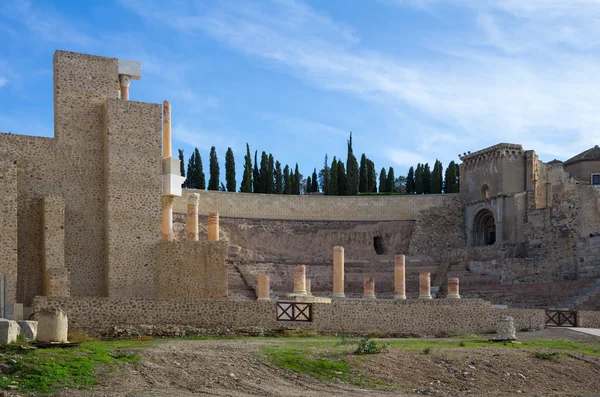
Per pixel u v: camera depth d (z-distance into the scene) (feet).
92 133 148.66
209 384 83.35
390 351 106.11
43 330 92.63
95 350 90.99
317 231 272.92
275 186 338.34
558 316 159.43
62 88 146.92
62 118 146.20
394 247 278.87
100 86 150.61
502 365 104.63
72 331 110.32
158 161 150.92
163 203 156.25
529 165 272.72
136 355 90.38
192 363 90.02
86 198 146.30
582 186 234.99
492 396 91.97
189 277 149.18
